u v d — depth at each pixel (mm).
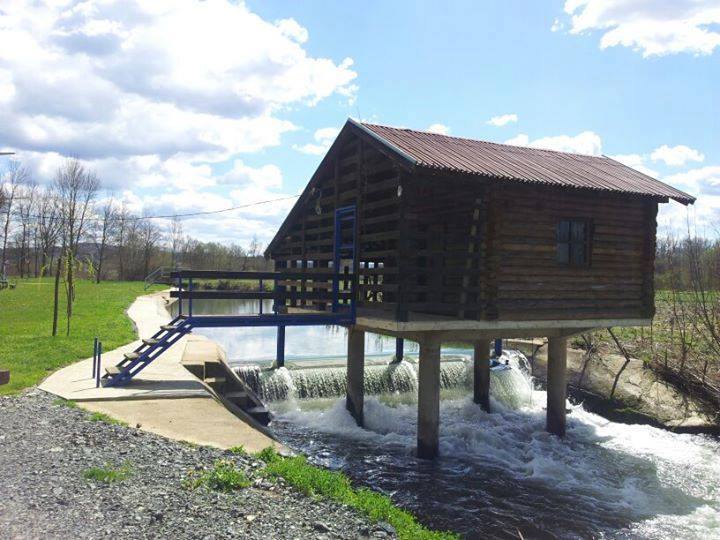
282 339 18312
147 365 12938
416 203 13781
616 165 15695
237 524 6184
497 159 12836
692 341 20172
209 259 75375
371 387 18141
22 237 67250
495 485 11094
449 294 13227
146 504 6359
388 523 6984
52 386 11523
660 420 16219
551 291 12578
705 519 9938
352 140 13984
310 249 16219
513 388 19750
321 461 12133
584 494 10859
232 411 12078
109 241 68188
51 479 6773
